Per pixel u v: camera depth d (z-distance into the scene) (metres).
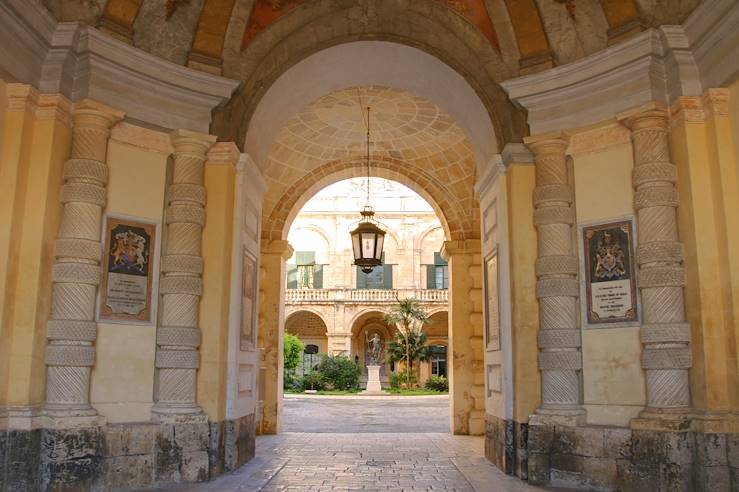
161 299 8.48
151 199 8.53
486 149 10.12
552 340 8.33
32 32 7.36
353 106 13.38
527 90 8.93
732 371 7.12
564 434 8.08
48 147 7.58
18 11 7.04
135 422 8.02
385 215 43.94
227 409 8.73
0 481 6.83
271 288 14.88
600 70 8.34
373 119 13.99
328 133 14.54
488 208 10.20
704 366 7.22
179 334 8.29
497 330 9.45
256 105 9.36
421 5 9.73
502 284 9.09
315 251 43.94
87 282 7.68
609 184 8.41
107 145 8.21
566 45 9.11
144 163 8.54
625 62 8.11
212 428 8.35
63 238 7.68
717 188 7.44
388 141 14.96
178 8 8.98
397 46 9.84
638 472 7.44
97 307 7.90
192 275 8.52
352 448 11.58
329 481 8.27
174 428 8.07
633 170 8.07
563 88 8.71
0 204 7.25
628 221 8.17
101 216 8.02
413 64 10.20
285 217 15.34
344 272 43.38
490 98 9.41
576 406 8.19
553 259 8.45
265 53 9.48
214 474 8.30
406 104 13.28
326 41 9.73
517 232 8.86
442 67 9.81
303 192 15.51
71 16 8.15
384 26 9.77
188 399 8.30
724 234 7.32
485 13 9.57
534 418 8.32
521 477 8.41
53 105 7.64
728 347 7.20
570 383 8.23
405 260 43.44
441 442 12.59
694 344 7.41
